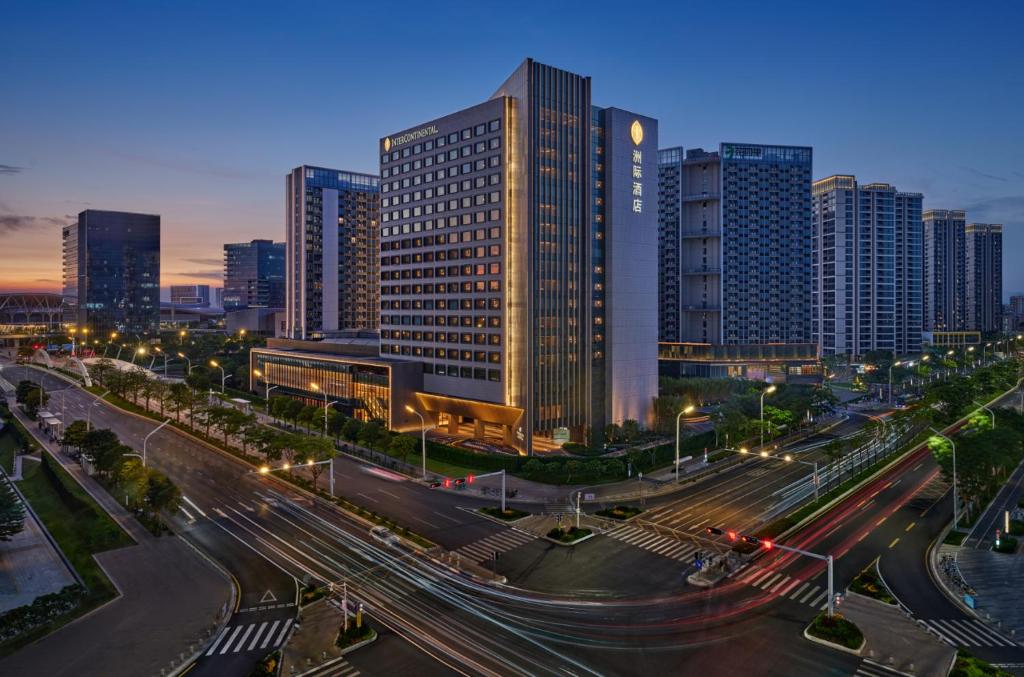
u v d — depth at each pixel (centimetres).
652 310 12588
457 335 12206
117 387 15175
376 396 13088
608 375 11800
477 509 7825
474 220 11819
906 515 7625
